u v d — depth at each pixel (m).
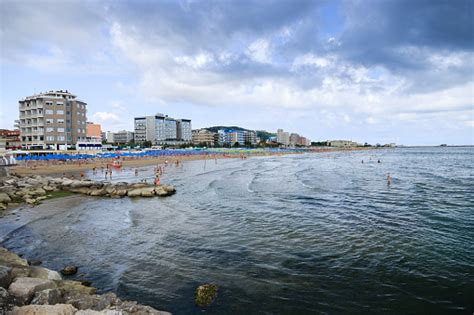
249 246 16.19
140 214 23.78
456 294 10.88
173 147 183.62
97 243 16.62
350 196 31.41
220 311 9.81
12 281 9.05
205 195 32.69
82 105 97.75
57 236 17.77
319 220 21.64
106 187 34.50
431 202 27.88
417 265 13.39
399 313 9.75
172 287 11.49
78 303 8.57
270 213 23.97
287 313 9.73
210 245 16.36
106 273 12.75
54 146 86.31
